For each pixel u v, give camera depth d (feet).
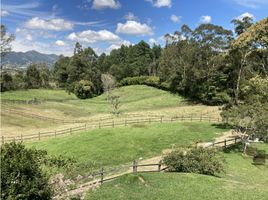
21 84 411.13
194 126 162.40
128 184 71.77
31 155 49.90
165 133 143.64
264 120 114.52
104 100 346.54
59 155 109.40
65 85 449.89
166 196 65.46
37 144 138.21
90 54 458.91
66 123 212.64
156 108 270.87
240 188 73.87
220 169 86.33
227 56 178.40
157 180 74.49
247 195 68.80
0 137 165.99
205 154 87.61
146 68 463.42
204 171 84.89
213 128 159.22
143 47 501.56
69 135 151.33
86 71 422.00
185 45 288.30
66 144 128.77
